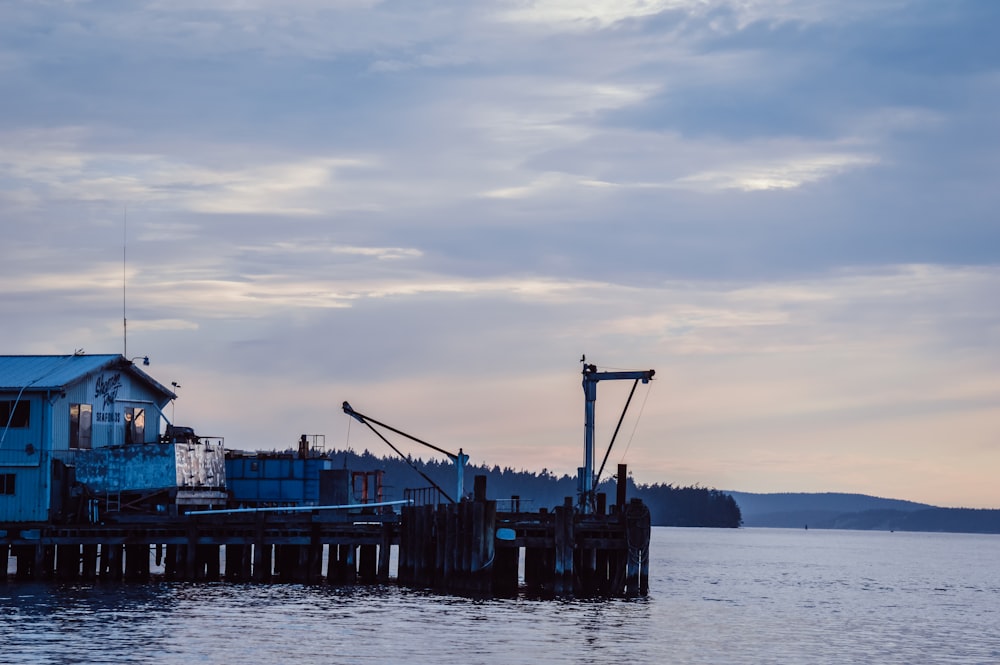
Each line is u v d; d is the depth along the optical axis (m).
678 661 53.25
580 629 59.75
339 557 77.06
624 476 72.25
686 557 184.75
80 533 73.69
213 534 73.94
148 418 84.69
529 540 68.38
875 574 149.12
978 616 83.94
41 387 74.94
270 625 57.34
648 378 71.44
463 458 79.12
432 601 67.00
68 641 51.75
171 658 49.09
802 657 57.03
